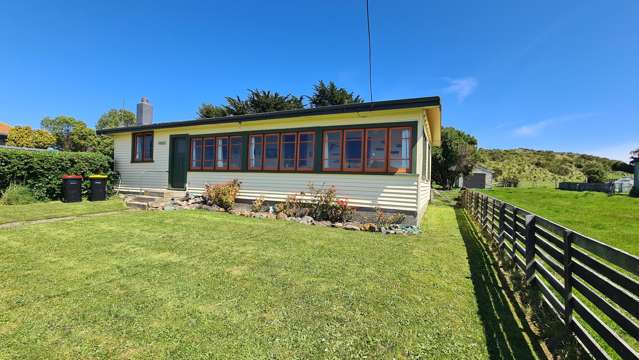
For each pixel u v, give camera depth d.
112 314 2.88
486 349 2.47
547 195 21.62
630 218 10.61
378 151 8.23
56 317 2.80
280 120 9.60
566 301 2.70
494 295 3.60
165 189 12.00
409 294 3.55
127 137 13.30
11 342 2.39
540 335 2.70
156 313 2.92
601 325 2.13
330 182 8.78
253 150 10.12
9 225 6.98
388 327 2.77
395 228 7.46
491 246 6.02
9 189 9.76
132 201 10.59
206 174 11.05
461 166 30.53
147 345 2.39
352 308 3.14
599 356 2.12
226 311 3.00
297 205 9.15
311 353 2.34
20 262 4.36
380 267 4.52
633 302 1.75
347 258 4.93
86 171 11.93
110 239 5.79
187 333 2.58
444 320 2.94
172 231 6.59
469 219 10.09
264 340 2.50
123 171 13.35
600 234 7.78
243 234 6.48
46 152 10.86
